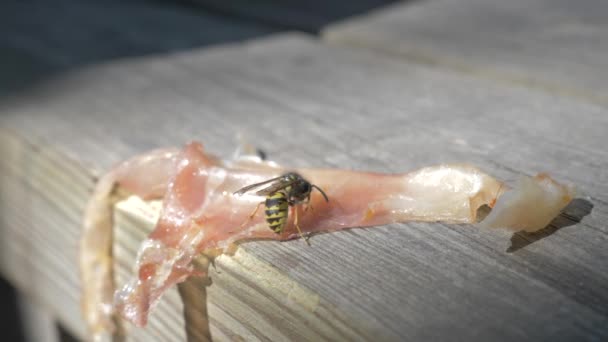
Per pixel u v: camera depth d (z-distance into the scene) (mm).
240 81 393
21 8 569
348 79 393
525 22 467
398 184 268
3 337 402
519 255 247
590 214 264
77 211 317
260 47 453
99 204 287
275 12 527
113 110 363
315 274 244
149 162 283
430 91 373
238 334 258
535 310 230
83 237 290
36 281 348
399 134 327
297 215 262
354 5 547
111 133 338
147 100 373
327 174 272
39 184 333
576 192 275
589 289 235
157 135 334
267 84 388
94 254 291
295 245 256
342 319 233
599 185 282
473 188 261
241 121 345
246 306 254
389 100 363
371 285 239
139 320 254
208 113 355
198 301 264
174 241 262
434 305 232
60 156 321
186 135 334
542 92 368
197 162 273
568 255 247
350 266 246
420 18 487
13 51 457
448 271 243
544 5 507
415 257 249
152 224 273
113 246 290
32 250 345
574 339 222
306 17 512
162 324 278
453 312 230
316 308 237
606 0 513
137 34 489
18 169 343
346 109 353
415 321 228
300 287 240
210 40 474
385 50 432
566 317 227
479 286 237
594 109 345
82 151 321
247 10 532
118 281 292
